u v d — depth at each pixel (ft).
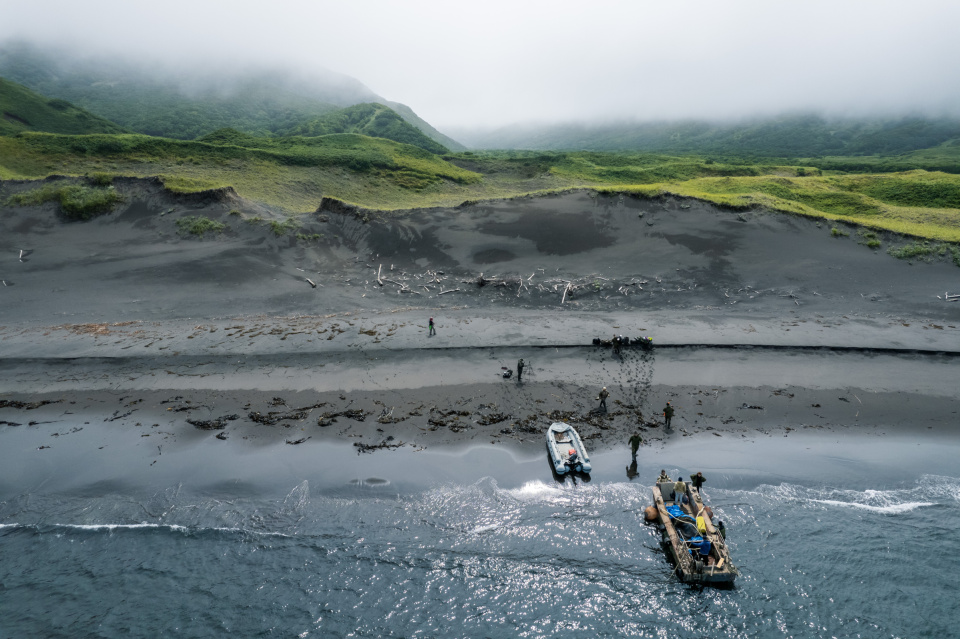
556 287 163.43
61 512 77.87
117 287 167.22
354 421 97.91
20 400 105.70
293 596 66.13
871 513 76.38
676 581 67.10
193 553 71.67
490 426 96.02
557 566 69.41
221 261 183.42
